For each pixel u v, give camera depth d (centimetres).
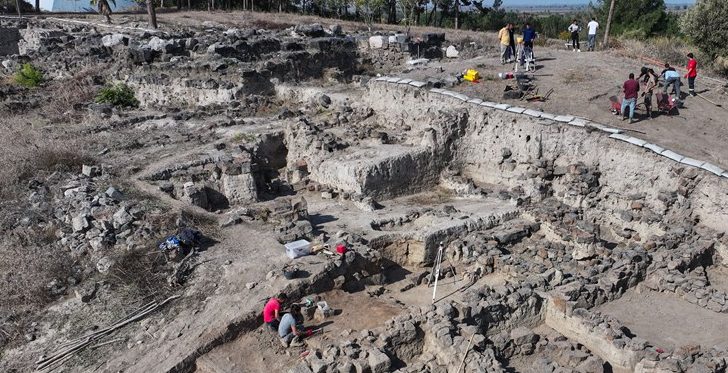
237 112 3028
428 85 2714
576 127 2236
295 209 1962
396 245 1912
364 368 1305
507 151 2347
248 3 7375
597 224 2088
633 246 1897
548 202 2136
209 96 3209
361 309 1562
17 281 1586
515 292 1606
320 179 2394
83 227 1770
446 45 4297
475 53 4125
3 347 1412
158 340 1392
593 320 1512
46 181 2127
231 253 1708
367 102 2920
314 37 4075
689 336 1532
